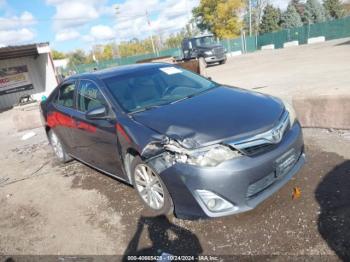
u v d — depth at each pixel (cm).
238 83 1236
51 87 2277
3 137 1034
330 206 325
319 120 539
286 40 4094
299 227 305
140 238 340
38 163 668
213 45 2353
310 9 6369
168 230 342
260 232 310
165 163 319
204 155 298
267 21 6266
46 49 2075
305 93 561
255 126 316
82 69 4612
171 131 326
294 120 366
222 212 302
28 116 1063
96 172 546
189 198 310
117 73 467
